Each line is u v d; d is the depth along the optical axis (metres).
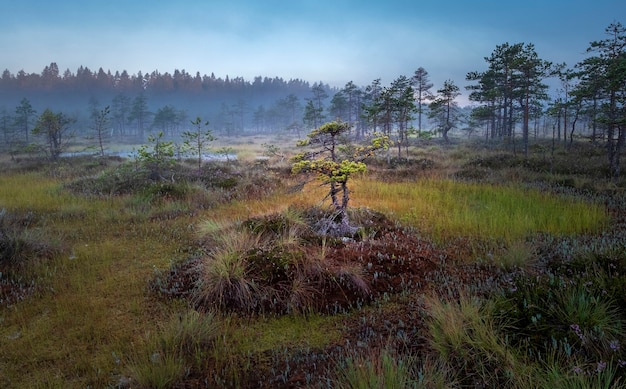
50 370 3.43
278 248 5.62
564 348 3.11
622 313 3.60
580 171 16.38
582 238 6.89
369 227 7.22
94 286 5.29
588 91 19.47
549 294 3.87
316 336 4.05
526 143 23.41
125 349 3.75
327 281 5.00
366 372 3.03
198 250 6.57
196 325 3.88
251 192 12.14
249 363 3.49
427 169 18.41
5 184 14.65
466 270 5.59
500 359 3.09
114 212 9.53
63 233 7.84
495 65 30.03
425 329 3.87
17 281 5.34
